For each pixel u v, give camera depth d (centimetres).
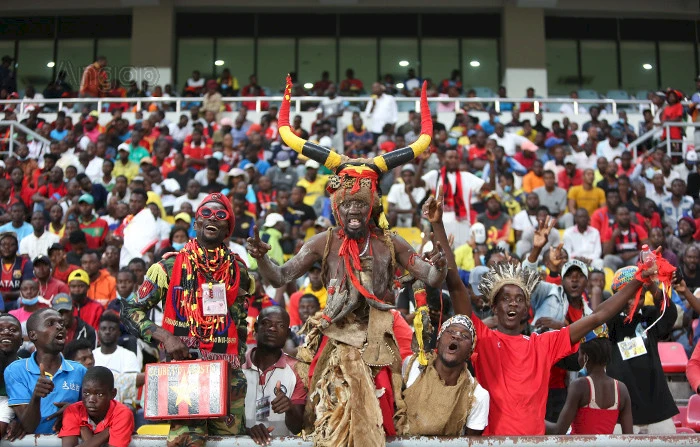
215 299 702
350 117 2720
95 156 2352
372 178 707
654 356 967
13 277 1457
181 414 664
